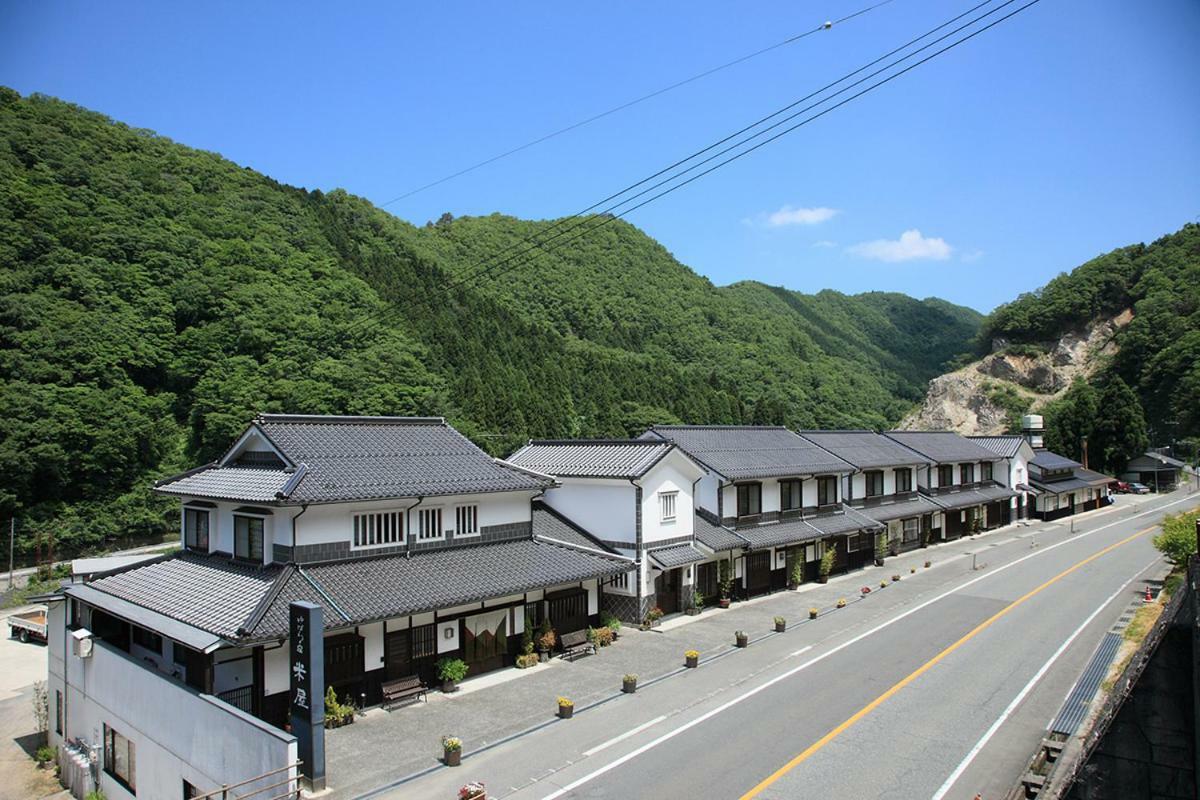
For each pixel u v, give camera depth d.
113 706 18.30
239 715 13.98
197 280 66.62
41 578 43.84
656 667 22.19
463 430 64.25
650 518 26.94
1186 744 12.20
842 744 16.59
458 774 15.13
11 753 21.70
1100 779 12.73
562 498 28.83
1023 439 55.78
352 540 19.86
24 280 58.16
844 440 44.31
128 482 54.47
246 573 19.03
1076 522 56.09
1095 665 20.70
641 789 14.50
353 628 18.25
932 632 26.17
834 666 22.30
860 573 37.44
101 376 56.47
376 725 17.61
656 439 28.64
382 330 73.19
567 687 20.39
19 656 31.28
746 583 31.52
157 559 21.88
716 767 15.45
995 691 20.06
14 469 48.53
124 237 65.50
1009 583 34.47
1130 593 31.75
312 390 59.41
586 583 24.98
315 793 14.28
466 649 21.09
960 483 50.59
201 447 58.03
